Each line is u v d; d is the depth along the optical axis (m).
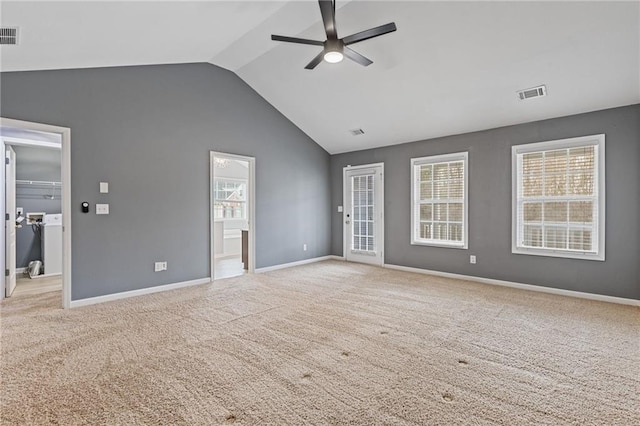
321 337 2.85
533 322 3.21
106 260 3.89
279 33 3.79
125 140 4.03
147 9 2.67
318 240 6.75
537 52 3.38
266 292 4.32
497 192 4.74
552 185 4.30
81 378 2.18
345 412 1.82
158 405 1.89
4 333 2.91
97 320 3.25
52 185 5.69
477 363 2.39
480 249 4.92
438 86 4.26
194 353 2.54
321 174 6.81
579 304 3.78
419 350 2.60
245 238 5.94
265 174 5.70
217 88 4.98
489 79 3.91
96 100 3.79
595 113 3.94
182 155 4.57
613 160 3.83
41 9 2.30
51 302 3.83
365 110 5.21
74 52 3.19
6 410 1.84
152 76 4.27
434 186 5.48
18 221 5.15
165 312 3.50
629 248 3.75
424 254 5.56
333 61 3.12
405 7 3.26
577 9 2.87
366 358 2.47
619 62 3.26
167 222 4.43
